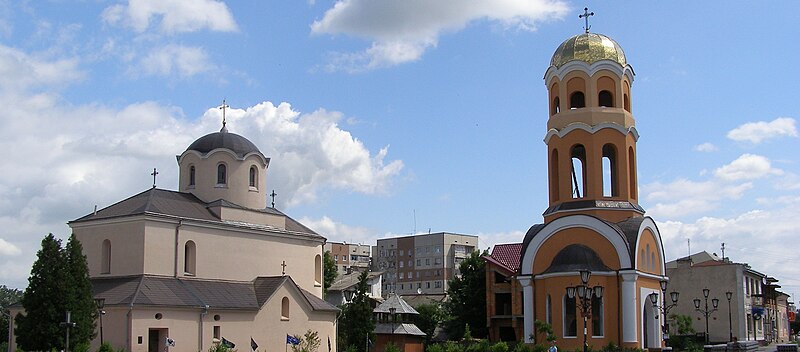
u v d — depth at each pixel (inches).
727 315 3462.1
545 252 2336.4
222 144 2559.1
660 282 2353.6
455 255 6574.8
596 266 2225.6
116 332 1994.3
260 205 2620.6
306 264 2684.5
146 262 2181.3
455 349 2356.1
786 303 4788.4
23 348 1851.6
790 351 2233.0
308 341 2383.1
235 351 2213.3
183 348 2094.0
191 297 2172.7
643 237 2324.1
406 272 6722.4
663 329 2396.7
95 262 2274.9
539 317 2300.7
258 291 2383.1
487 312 3088.1
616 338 2196.1
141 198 2336.4
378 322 2972.4
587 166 2364.7
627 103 2480.3
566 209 2351.1
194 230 2326.5
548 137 2459.4
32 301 1851.6
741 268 3486.7
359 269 6530.5
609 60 2417.6
